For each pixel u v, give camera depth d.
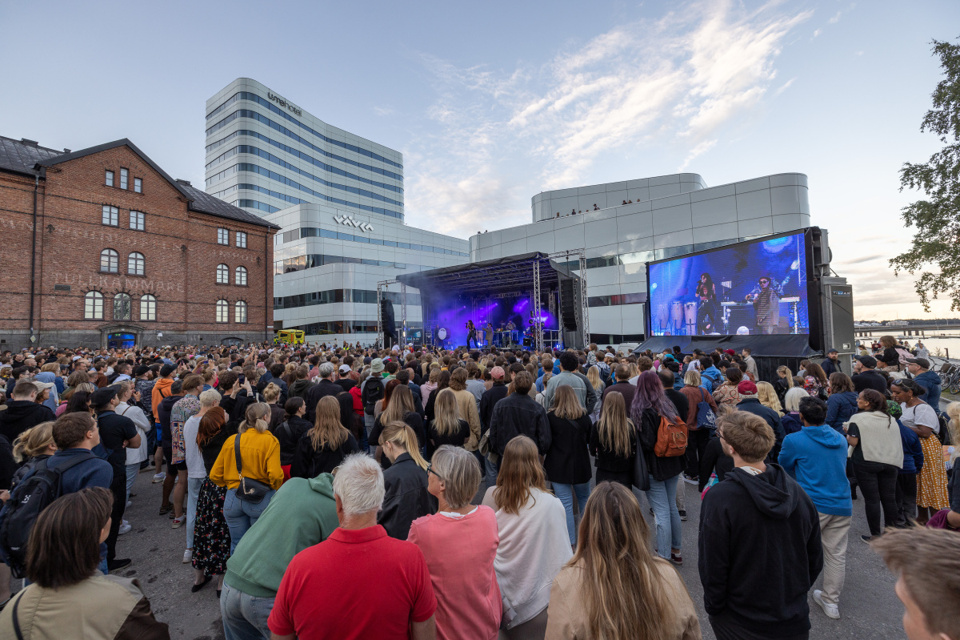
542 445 4.23
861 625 3.33
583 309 22.11
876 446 4.35
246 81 58.75
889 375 6.83
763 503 2.05
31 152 25.75
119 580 1.77
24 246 23.06
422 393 6.56
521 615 2.40
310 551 1.80
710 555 2.16
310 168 67.81
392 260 48.88
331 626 1.66
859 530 4.98
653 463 4.09
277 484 3.52
